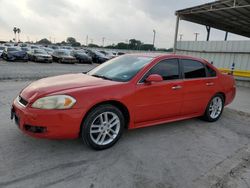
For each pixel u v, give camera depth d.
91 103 3.15
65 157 3.13
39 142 3.50
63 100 3.00
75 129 3.10
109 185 2.60
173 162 3.22
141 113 3.74
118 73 3.93
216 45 14.34
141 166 3.05
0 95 6.42
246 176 2.99
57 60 23.94
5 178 2.59
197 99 4.61
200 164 3.22
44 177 2.66
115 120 3.51
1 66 16.16
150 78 3.62
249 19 15.80
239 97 8.99
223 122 5.29
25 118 3.00
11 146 3.33
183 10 14.74
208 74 4.86
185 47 16.16
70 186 2.53
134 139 3.91
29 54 23.38
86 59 24.97
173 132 4.38
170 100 4.09
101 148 3.39
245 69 13.09
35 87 3.39
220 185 2.76
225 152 3.67
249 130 4.84
